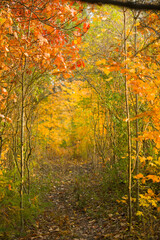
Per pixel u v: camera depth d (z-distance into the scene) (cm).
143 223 338
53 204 559
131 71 261
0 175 366
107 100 543
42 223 450
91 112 909
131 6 83
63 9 304
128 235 347
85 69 609
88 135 1066
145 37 403
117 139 571
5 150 465
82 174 832
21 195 401
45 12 327
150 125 434
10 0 274
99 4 84
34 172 781
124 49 351
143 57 319
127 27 511
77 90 970
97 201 546
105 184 600
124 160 518
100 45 557
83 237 388
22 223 396
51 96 1012
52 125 1101
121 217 433
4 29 286
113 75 537
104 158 721
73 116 1155
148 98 285
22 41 328
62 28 321
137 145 382
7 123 449
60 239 380
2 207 358
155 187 435
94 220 452
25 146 552
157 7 82
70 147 1236
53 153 1249
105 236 365
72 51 347
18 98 467
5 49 290
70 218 480
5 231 356
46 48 325
